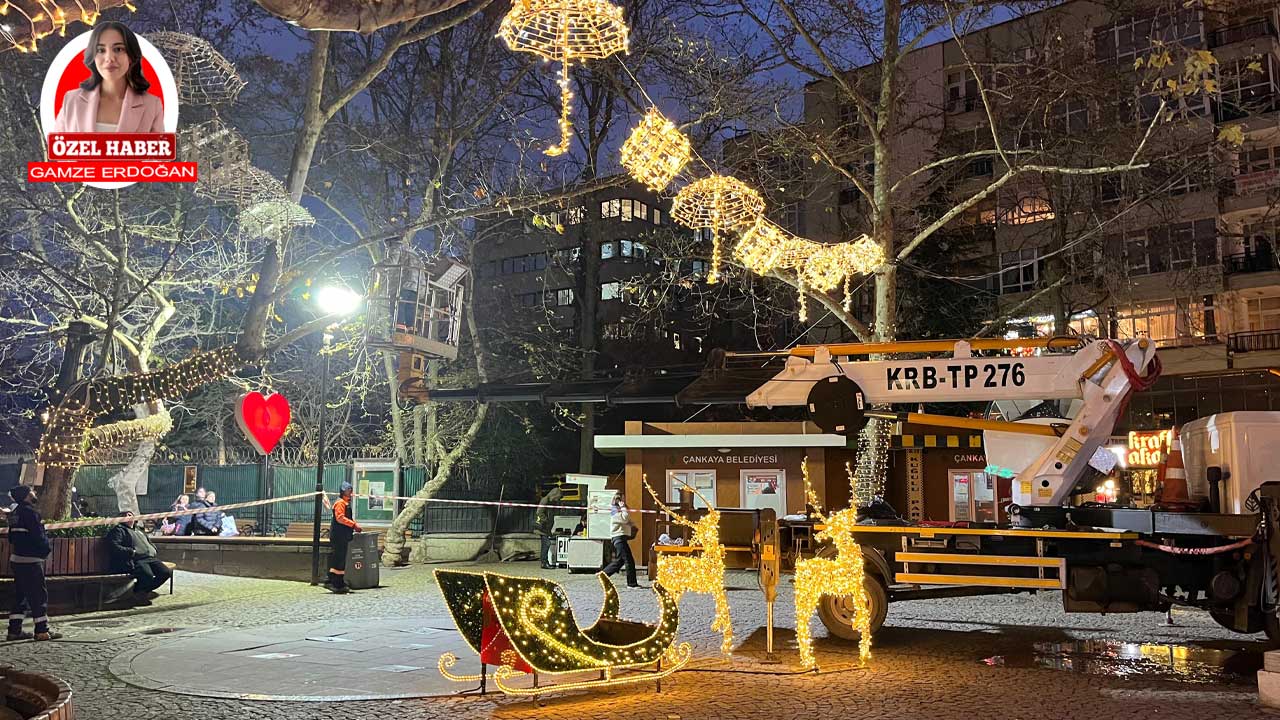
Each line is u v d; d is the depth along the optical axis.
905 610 13.74
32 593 11.37
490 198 24.80
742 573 20.30
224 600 15.48
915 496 23.69
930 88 34.75
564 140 4.97
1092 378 10.95
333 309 16.83
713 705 7.52
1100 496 12.04
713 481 22.88
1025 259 31.47
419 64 24.75
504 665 7.61
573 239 36.47
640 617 13.14
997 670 9.01
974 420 11.22
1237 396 35.59
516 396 21.47
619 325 36.28
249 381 25.06
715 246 11.43
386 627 12.06
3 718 4.17
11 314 22.05
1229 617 10.19
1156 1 19.61
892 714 7.16
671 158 8.24
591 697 7.85
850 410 11.54
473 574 7.79
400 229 16.05
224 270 20.09
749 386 11.97
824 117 24.83
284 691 8.07
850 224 27.31
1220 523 9.47
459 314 18.67
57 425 15.21
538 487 29.59
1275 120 30.39
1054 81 18.84
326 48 14.90
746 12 18.97
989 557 10.23
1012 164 20.47
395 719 7.10
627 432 23.36
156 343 23.28
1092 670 9.00
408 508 23.67
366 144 23.36
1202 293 34.28
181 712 7.32
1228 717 7.03
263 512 26.33
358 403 32.81
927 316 30.06
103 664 9.59
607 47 4.93
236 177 13.26
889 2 18.61
